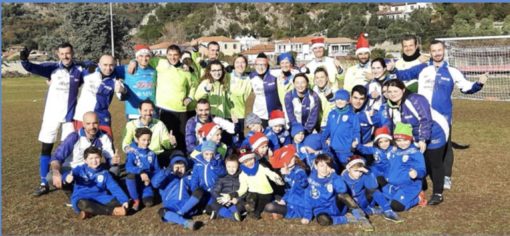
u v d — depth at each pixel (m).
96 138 5.95
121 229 4.95
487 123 12.18
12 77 48.94
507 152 8.39
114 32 54.34
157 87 6.86
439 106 5.81
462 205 5.50
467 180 6.60
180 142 7.09
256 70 7.05
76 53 53.25
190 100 6.81
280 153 5.34
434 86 5.86
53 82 6.45
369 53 7.06
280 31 107.69
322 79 6.55
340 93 5.92
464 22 72.19
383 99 6.19
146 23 128.75
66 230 4.94
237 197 5.20
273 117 6.27
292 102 6.53
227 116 7.04
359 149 5.86
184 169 5.57
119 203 5.38
